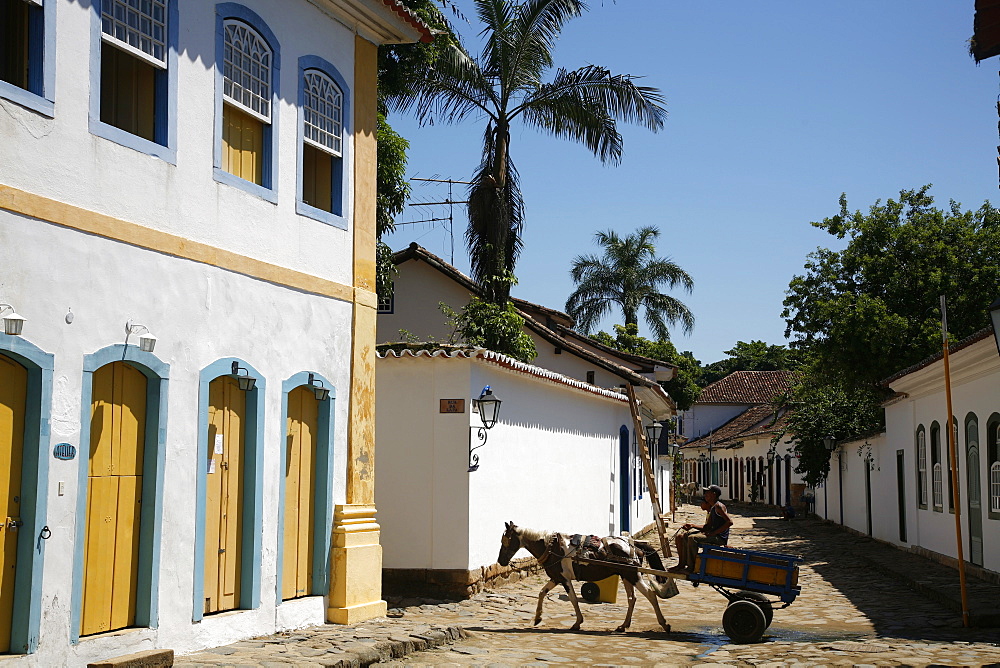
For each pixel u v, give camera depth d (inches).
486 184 897.5
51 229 328.5
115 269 354.0
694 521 1499.8
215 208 407.8
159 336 373.4
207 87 405.7
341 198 499.5
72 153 338.3
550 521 778.2
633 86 914.1
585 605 613.0
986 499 693.9
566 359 1146.0
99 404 351.9
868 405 1331.2
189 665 351.6
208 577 406.0
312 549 475.8
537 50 909.8
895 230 1163.3
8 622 313.6
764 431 2036.2
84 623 342.6
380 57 809.5
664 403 1306.6
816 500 1638.8
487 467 634.8
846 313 1123.3
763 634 497.7
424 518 603.2
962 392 751.7
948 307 1120.8
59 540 326.0
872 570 845.2
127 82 377.4
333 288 486.9
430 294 1087.0
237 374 414.9
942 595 612.7
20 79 331.0
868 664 405.1
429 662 406.9
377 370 618.5
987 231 1132.5
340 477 490.9
